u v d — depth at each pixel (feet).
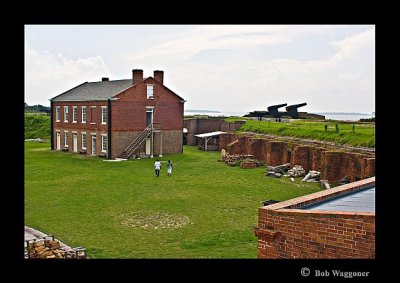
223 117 225.56
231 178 106.83
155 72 155.02
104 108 148.66
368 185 35.99
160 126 154.71
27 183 98.58
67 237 57.82
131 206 76.28
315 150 108.47
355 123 149.48
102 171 117.80
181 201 80.69
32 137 231.71
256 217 68.95
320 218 24.88
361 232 23.48
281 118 207.41
